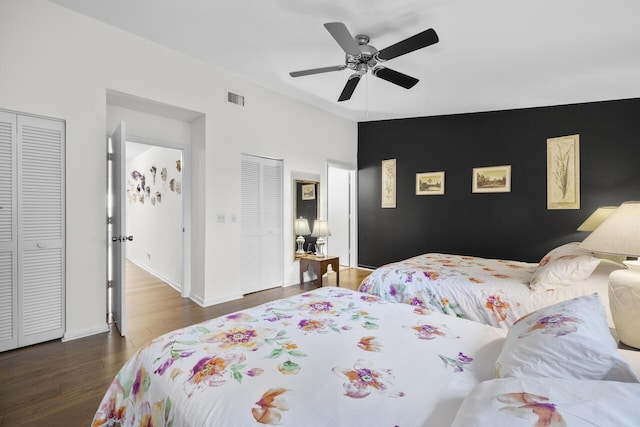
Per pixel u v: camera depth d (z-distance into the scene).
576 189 3.69
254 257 4.07
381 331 1.36
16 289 2.37
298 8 2.34
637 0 2.06
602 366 0.82
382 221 5.28
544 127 3.91
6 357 2.26
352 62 2.58
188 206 3.84
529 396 0.67
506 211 4.16
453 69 3.12
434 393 0.90
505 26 2.41
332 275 5.08
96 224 2.70
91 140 2.67
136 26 2.71
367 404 0.85
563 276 2.01
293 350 1.16
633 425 0.56
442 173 4.67
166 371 1.06
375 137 5.36
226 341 1.24
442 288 2.36
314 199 4.78
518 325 1.18
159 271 4.94
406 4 2.23
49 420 1.61
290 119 4.38
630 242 1.56
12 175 2.34
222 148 3.62
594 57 2.80
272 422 0.79
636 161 3.38
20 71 2.33
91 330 2.68
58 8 2.49
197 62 3.36
